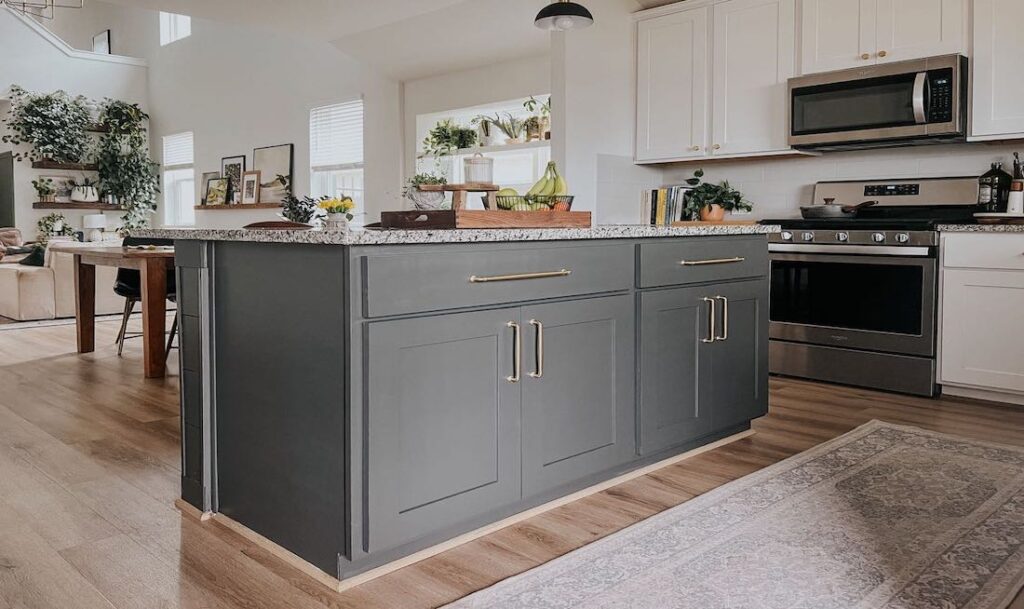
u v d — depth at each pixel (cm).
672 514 233
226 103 934
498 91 614
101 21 1170
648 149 508
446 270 198
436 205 236
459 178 660
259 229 217
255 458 216
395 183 704
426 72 660
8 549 211
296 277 196
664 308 270
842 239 414
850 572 194
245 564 203
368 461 185
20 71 965
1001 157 404
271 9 544
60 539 218
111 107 1015
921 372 393
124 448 306
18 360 505
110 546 214
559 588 187
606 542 212
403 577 196
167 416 358
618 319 253
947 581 189
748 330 310
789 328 441
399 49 616
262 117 880
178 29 1027
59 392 409
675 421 278
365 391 184
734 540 214
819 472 271
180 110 1016
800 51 438
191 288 234
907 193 432
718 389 296
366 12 548
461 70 639
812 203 471
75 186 994
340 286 183
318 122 808
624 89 508
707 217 326
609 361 251
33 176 968
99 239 732
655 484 264
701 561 201
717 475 273
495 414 214
